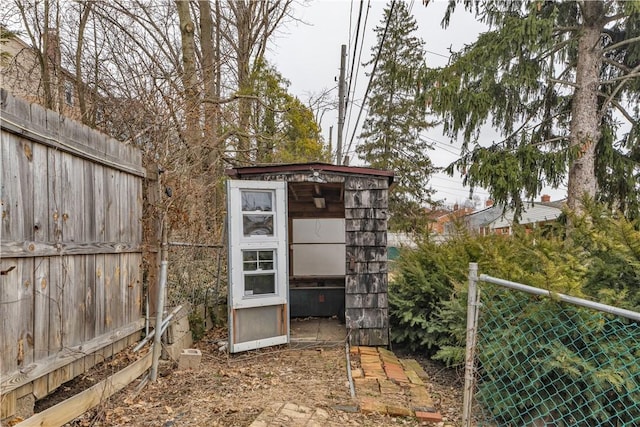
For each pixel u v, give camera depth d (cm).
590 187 764
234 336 407
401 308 461
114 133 513
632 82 794
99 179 277
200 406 267
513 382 274
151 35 696
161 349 355
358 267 457
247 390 305
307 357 407
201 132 641
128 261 322
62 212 231
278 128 1096
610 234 328
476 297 240
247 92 893
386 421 264
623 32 800
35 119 206
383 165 1830
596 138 784
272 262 437
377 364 384
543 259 307
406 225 1688
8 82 557
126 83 550
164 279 324
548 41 736
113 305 295
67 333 235
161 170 384
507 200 796
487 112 790
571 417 256
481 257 417
